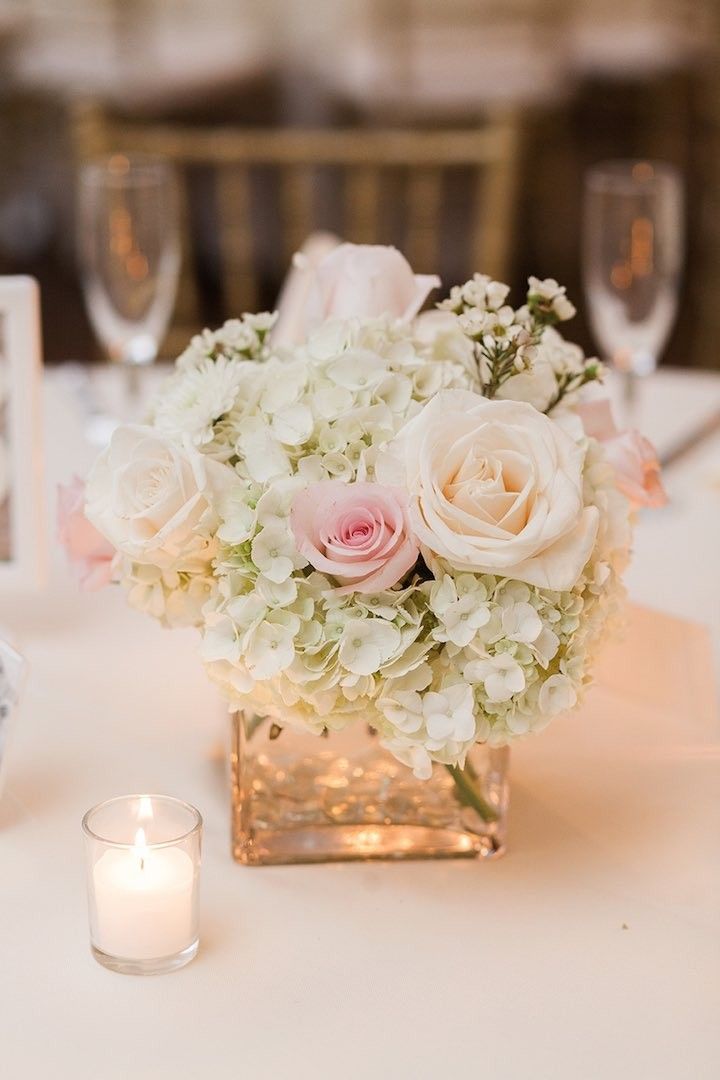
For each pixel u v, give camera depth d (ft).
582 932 2.59
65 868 2.76
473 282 2.71
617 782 3.14
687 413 5.36
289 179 8.12
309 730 2.52
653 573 4.14
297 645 2.39
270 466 2.48
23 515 3.80
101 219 4.94
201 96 12.42
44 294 12.62
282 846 2.79
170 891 2.40
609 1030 2.32
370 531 2.38
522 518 2.39
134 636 3.81
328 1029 2.30
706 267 12.51
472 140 7.74
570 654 2.50
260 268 12.38
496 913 2.65
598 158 12.54
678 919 2.64
